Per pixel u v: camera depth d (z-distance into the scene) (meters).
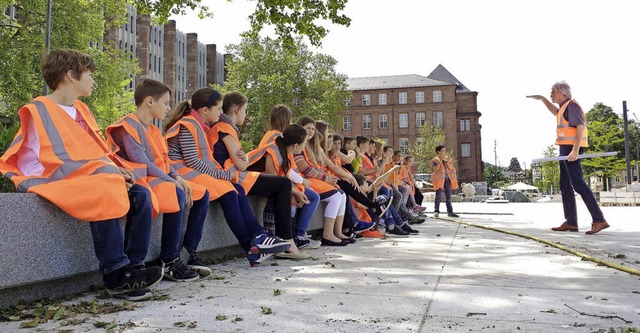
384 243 6.48
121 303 2.98
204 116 4.50
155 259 3.90
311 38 12.84
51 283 3.14
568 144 7.81
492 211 17.03
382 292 3.19
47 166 2.86
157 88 3.78
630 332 2.25
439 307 2.76
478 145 79.94
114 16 27.81
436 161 13.13
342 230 7.04
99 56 25.52
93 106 24.55
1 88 21.88
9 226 2.68
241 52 47.06
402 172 12.05
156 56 64.00
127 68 28.02
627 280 3.59
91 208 2.87
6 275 2.65
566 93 7.90
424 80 77.94
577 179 7.57
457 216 12.88
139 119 3.74
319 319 2.52
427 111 75.25
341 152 7.82
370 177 8.82
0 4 21.59
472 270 4.09
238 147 4.65
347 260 4.79
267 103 44.41
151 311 2.74
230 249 5.34
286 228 4.93
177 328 2.38
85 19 24.20
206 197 4.18
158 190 3.57
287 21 12.62
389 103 76.62
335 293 3.18
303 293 3.19
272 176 4.91
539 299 2.96
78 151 2.93
